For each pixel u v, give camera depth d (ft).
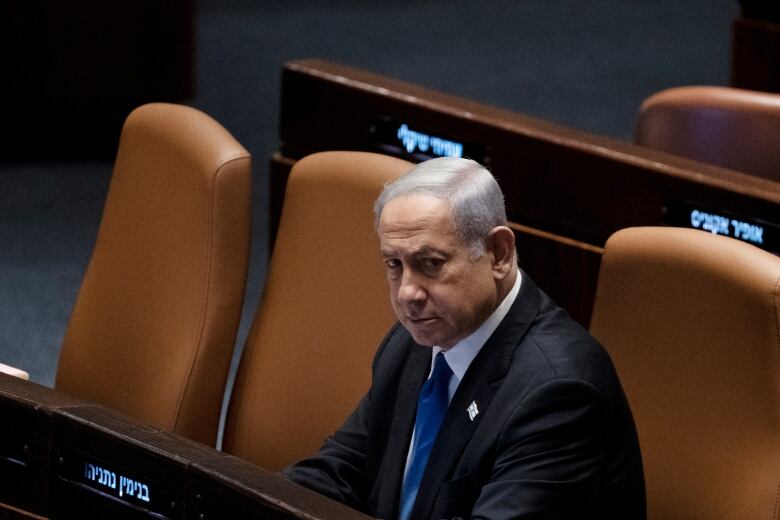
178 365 30.25
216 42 84.58
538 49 86.79
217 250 29.96
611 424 21.68
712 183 31.19
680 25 93.71
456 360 22.58
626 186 32.78
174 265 30.53
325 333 29.32
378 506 23.79
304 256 29.66
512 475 21.27
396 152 37.22
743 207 30.73
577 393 21.42
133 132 31.60
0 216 58.39
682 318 24.41
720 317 23.90
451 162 21.54
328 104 38.42
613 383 21.97
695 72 82.84
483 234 21.27
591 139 33.78
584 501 21.38
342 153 29.58
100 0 64.28
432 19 93.35
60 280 52.29
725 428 23.94
